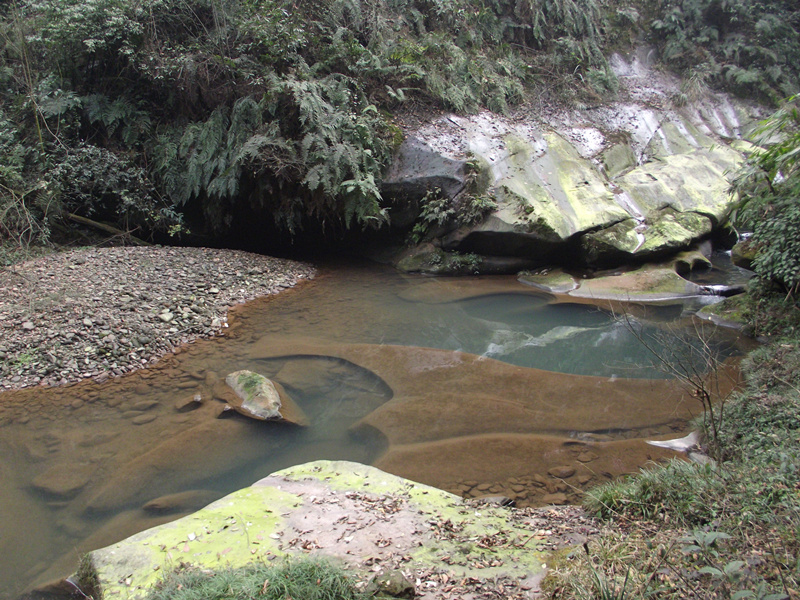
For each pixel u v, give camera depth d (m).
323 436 4.90
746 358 5.96
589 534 3.17
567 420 4.99
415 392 5.54
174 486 4.14
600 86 13.22
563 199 10.30
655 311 8.32
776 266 6.37
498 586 2.71
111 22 9.93
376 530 3.25
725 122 13.55
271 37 10.20
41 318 6.82
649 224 10.28
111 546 3.11
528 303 8.93
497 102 11.96
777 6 15.04
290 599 2.45
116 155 10.49
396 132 10.70
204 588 2.55
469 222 10.08
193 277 8.74
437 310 8.52
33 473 4.35
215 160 10.27
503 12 13.95
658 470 3.65
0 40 11.05
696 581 2.41
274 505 3.54
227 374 6.03
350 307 8.47
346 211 10.01
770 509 2.87
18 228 9.23
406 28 12.52
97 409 5.40
